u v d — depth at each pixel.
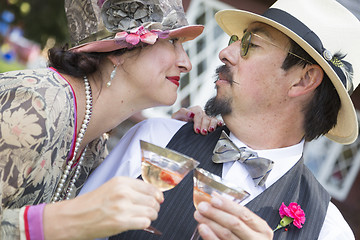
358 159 8.69
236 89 2.31
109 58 2.14
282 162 2.33
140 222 1.50
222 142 2.30
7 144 1.78
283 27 2.23
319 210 2.24
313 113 2.35
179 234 2.15
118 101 2.18
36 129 1.80
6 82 1.91
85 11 2.21
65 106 1.96
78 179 2.48
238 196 1.66
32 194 1.90
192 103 7.93
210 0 7.81
